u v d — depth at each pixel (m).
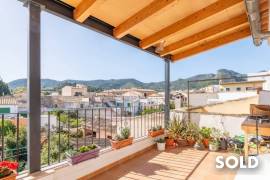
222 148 4.68
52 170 2.65
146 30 4.11
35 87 2.55
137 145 4.34
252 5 3.05
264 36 4.14
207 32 4.37
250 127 3.11
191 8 3.51
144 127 5.12
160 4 3.05
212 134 5.00
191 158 4.15
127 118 4.64
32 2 2.54
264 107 3.70
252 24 3.69
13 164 2.27
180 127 5.19
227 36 4.86
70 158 2.94
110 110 4.08
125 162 3.92
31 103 2.51
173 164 3.82
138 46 4.54
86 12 2.81
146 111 5.21
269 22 3.97
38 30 2.60
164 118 5.50
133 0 3.07
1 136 2.51
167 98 5.49
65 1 2.87
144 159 4.09
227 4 3.29
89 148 3.23
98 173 3.35
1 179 2.08
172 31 3.93
